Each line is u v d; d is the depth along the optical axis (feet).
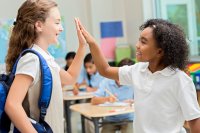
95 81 14.98
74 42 17.38
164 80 4.03
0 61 15.67
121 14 17.97
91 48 4.95
